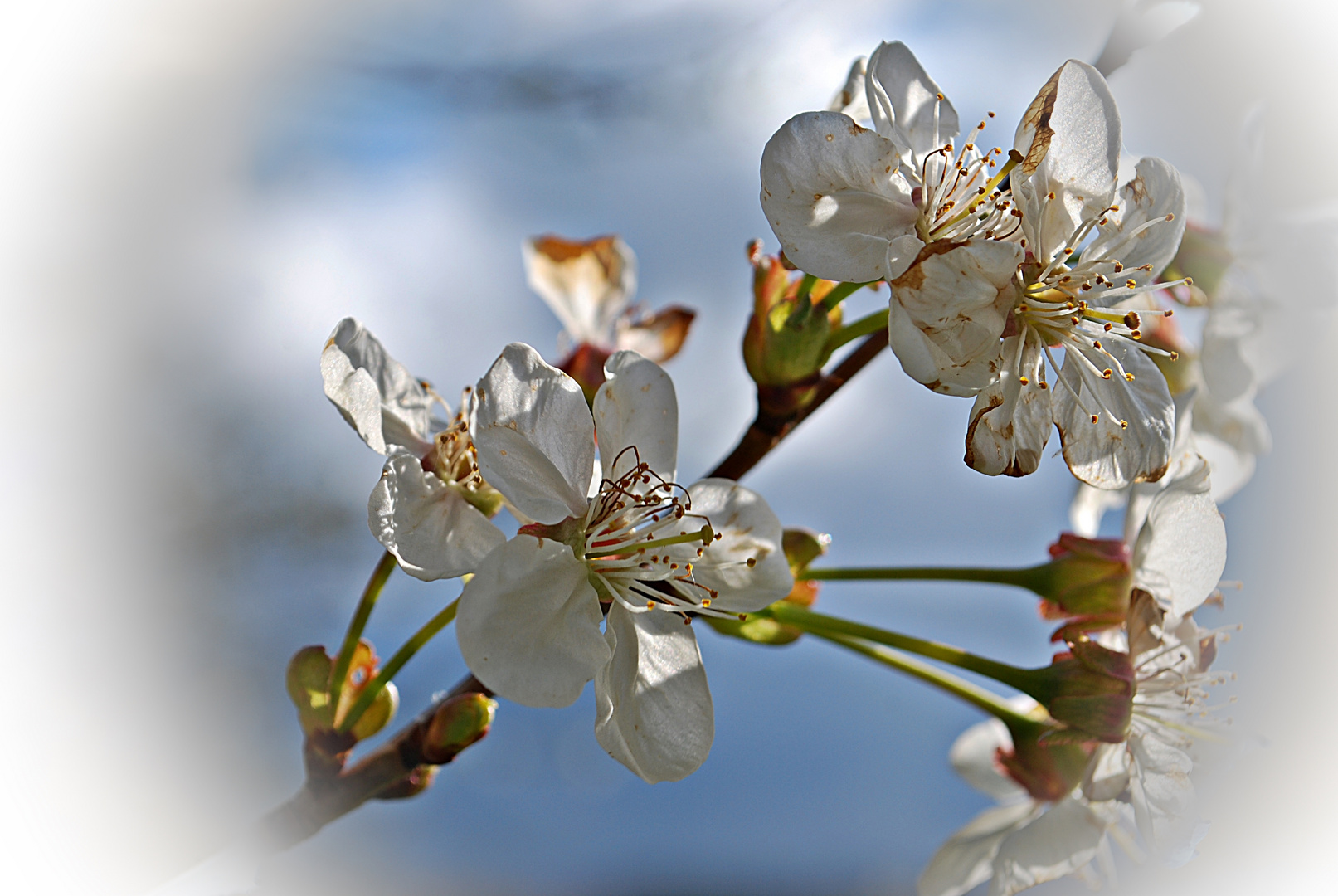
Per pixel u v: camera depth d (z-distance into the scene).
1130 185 0.40
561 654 0.39
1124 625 0.41
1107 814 0.41
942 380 0.39
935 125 0.40
